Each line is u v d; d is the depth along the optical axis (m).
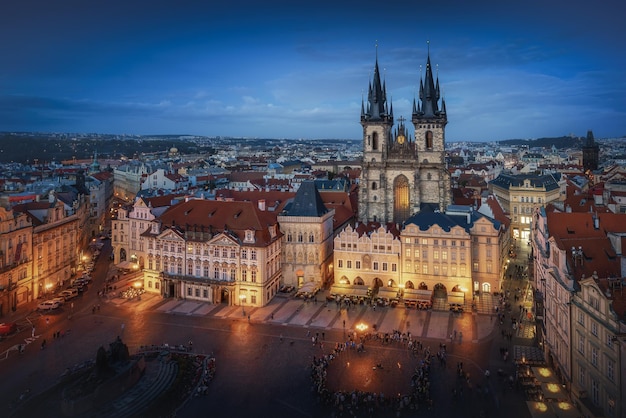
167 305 139.88
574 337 83.12
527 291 148.12
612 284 74.38
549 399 83.62
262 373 98.06
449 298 138.38
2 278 130.88
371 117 197.88
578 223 104.31
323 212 158.38
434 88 194.12
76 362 101.81
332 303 141.38
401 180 197.38
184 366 98.81
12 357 104.50
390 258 149.38
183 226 149.88
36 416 80.56
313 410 84.50
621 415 68.00
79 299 145.25
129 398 86.25
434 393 89.56
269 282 143.12
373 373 98.00
